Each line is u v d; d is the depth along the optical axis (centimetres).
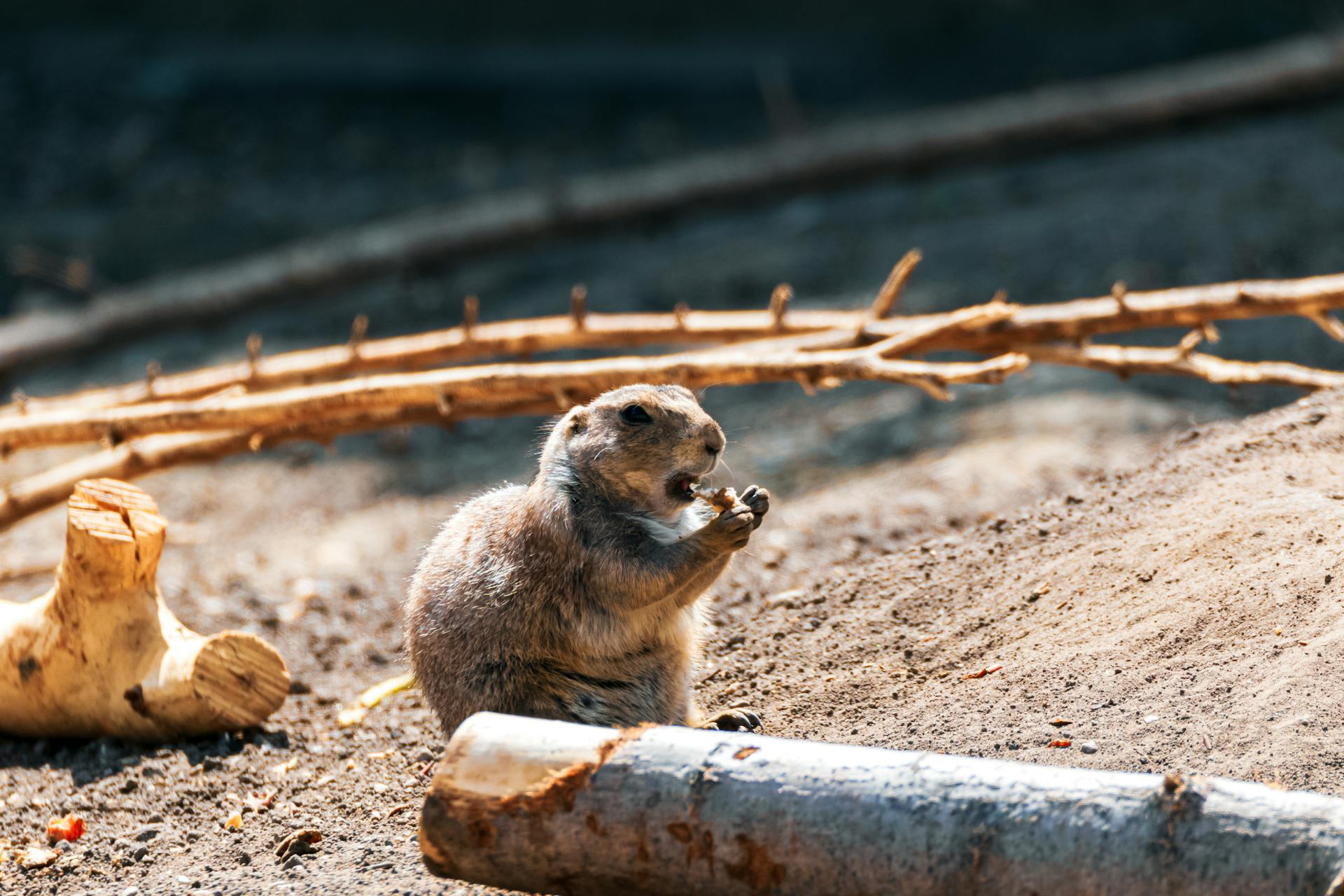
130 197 3769
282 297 2844
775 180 3094
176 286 2830
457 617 845
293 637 1349
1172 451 1113
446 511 1914
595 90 4466
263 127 4216
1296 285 1208
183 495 2139
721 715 855
